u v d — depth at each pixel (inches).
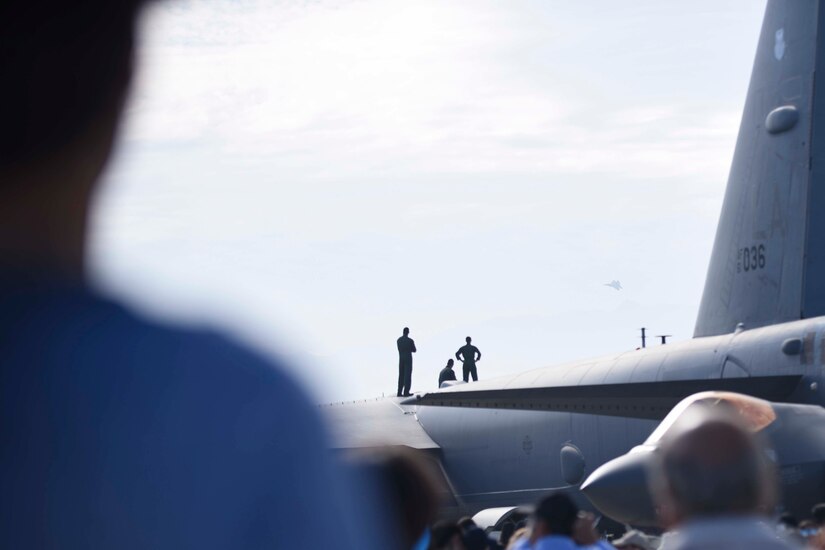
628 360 1358.3
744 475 189.5
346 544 78.3
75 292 77.0
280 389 77.0
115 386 73.9
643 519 774.5
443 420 1825.8
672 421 824.3
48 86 78.7
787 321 1152.8
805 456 841.5
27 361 73.8
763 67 1202.0
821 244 1134.4
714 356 1173.1
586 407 1178.6
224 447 74.7
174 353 75.4
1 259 77.0
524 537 511.2
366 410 1996.8
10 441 73.0
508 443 1660.9
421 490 217.9
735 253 1230.9
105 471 73.2
